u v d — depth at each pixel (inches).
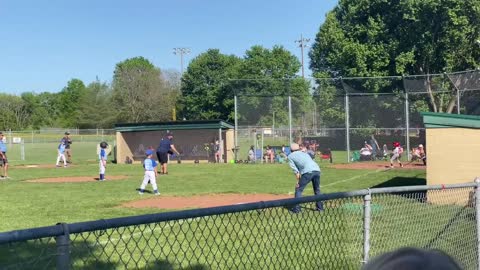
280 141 1277.1
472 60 1614.2
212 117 2992.1
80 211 475.2
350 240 262.7
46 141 2389.3
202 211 151.7
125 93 3494.1
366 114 1259.8
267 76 2898.6
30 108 4399.6
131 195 600.4
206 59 2979.8
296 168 482.6
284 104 1272.1
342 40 1768.0
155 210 481.4
